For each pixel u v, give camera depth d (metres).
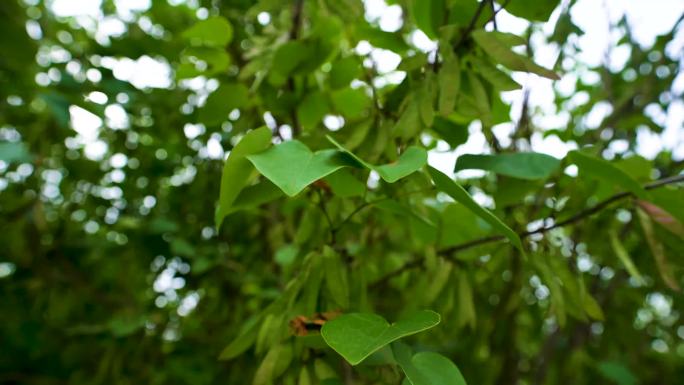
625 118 0.77
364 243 0.57
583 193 0.47
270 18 0.61
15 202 0.80
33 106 0.93
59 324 0.90
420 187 0.45
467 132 0.49
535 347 1.06
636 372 0.99
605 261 0.70
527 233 0.47
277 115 0.58
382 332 0.32
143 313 0.82
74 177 0.88
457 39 0.43
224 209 0.38
